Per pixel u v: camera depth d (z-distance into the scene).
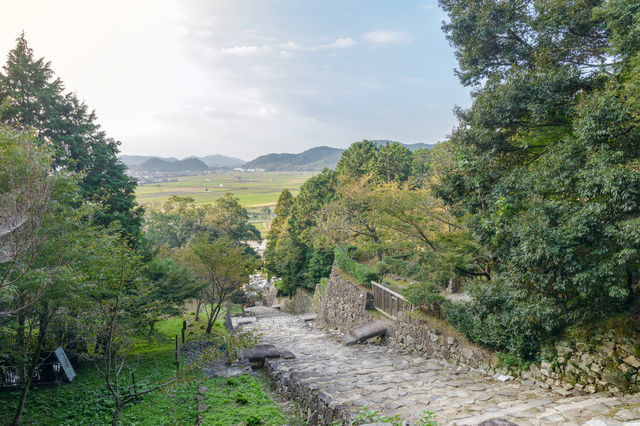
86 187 17.38
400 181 36.56
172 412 9.77
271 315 38.56
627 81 7.71
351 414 6.52
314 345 16.56
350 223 28.47
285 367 12.12
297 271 42.44
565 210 7.56
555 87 9.53
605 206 6.75
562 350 8.28
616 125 7.23
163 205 69.06
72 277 7.46
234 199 67.12
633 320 7.69
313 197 43.38
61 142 17.22
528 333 8.74
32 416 9.34
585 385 7.62
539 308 7.75
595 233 7.02
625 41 7.58
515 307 8.88
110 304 8.20
